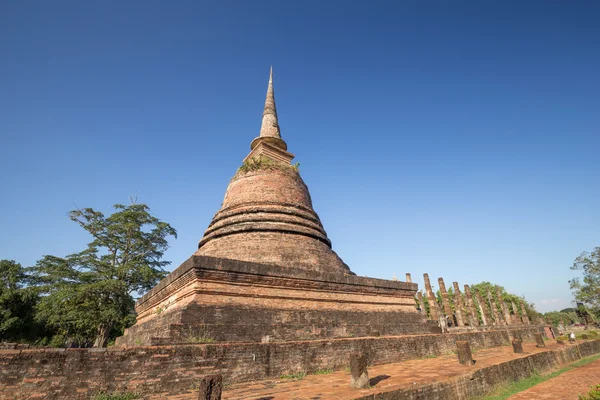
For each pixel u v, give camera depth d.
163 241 37.03
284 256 18.39
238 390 9.88
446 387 10.80
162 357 10.02
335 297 18.33
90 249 32.31
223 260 14.97
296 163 25.41
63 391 8.49
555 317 93.56
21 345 11.23
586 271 52.84
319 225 22.55
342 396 8.79
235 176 23.86
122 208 35.59
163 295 17.38
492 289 68.88
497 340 25.72
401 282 22.06
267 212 20.77
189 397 9.30
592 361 21.89
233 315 14.19
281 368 12.06
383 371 13.06
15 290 35.97
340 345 14.16
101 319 28.94
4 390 7.88
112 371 9.20
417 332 21.27
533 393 12.64
